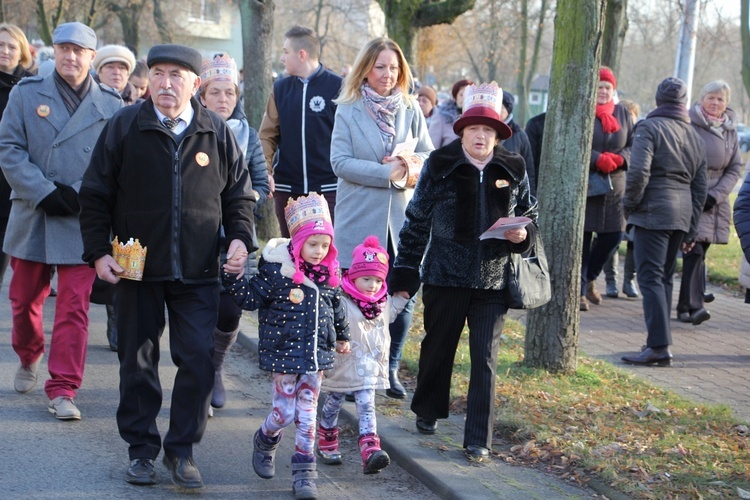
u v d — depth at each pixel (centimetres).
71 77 558
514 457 496
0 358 671
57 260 542
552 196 638
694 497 436
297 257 445
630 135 920
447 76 4969
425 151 607
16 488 441
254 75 1209
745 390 679
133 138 440
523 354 705
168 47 440
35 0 2909
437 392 523
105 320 830
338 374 480
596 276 954
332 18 4459
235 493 458
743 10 1700
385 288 489
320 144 687
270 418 457
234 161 465
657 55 4372
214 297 461
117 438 523
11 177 539
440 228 496
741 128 4422
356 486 476
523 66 3419
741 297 1085
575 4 611
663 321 737
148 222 440
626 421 558
